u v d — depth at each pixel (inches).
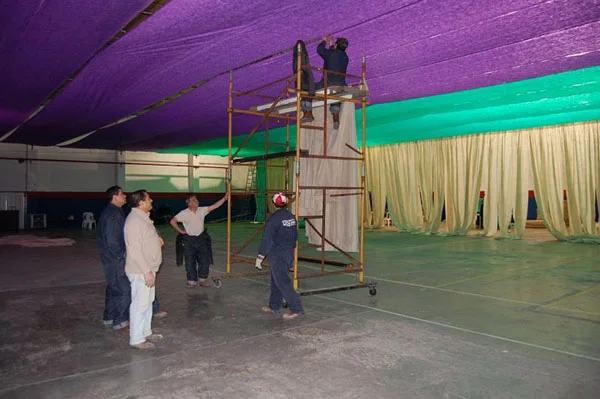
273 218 218.5
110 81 339.9
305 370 154.6
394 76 313.1
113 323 197.9
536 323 210.2
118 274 191.9
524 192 597.6
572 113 466.0
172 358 165.2
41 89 363.9
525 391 138.5
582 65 286.4
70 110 450.9
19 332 195.9
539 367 157.3
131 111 450.3
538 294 270.5
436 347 177.6
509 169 610.5
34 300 254.7
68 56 280.1
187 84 346.3
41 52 272.5
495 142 624.7
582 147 555.2
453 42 251.4
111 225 190.2
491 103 404.5
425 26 231.8
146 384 143.1
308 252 460.4
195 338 188.1
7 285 295.6
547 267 370.0
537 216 811.4
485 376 149.8
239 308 237.0
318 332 196.2
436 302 251.0
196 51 271.1
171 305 243.1
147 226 176.2
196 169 961.5
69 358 165.2
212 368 156.1
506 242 562.6
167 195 928.3
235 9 212.4
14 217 735.1
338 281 311.6
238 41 255.0
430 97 380.2
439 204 673.6
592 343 182.2
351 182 292.8
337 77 262.1
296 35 248.2
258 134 597.6
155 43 257.1
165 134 614.2
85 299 257.3
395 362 161.8
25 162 782.5
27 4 206.7
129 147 790.5
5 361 162.2
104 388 140.1
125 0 201.6
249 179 1026.1
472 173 644.1
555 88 352.8
